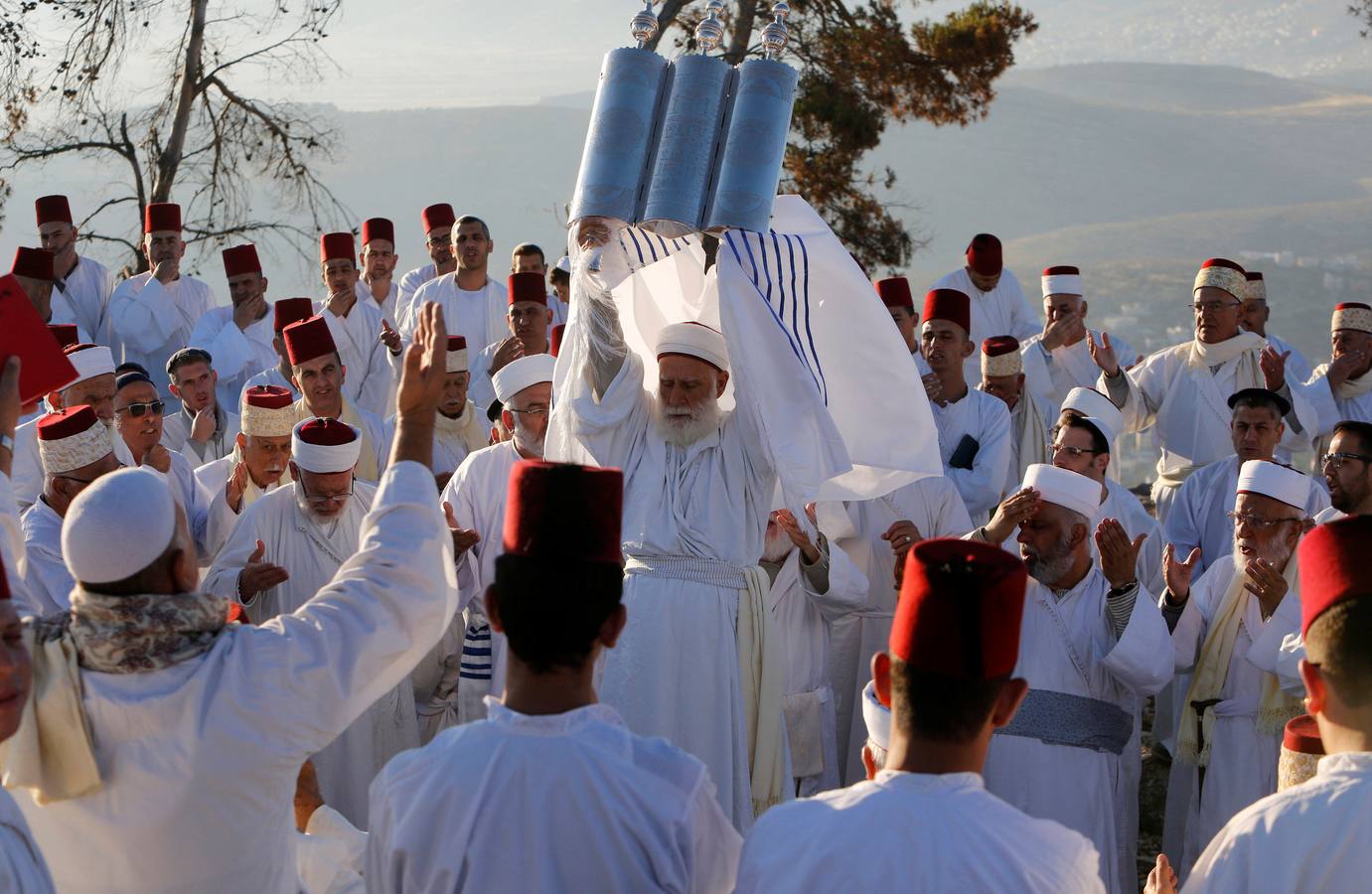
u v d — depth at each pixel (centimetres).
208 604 282
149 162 1731
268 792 284
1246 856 264
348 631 285
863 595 558
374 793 269
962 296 695
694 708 442
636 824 257
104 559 271
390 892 261
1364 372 845
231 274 955
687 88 416
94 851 279
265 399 590
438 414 732
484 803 255
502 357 760
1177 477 814
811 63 1817
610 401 457
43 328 324
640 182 421
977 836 240
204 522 607
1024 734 486
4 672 248
